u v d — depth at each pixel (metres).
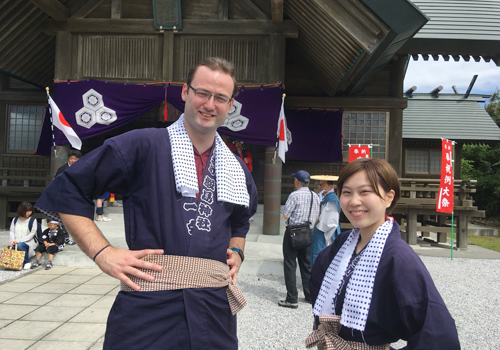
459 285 5.15
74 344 2.90
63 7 6.71
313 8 5.98
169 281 1.31
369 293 1.24
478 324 3.72
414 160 12.03
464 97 14.08
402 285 1.17
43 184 9.61
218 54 6.86
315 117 9.22
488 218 17.73
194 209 1.40
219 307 1.40
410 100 14.28
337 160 9.19
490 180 17.00
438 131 12.11
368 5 5.16
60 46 6.89
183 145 1.45
